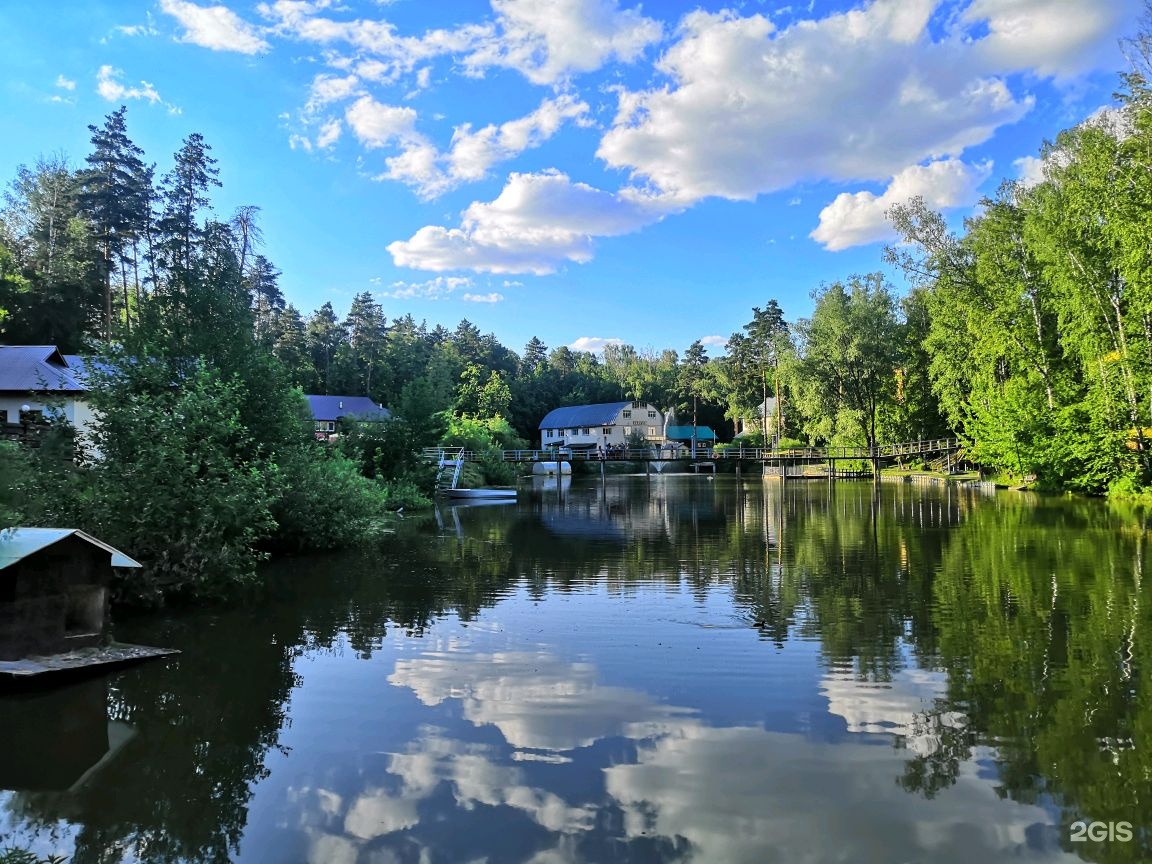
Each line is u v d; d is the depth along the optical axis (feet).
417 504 100.68
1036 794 16.22
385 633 31.04
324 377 241.14
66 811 16.10
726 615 33.73
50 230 142.61
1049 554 48.52
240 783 17.24
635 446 214.48
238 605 36.76
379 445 107.55
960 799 16.02
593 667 25.93
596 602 36.96
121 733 20.30
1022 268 103.45
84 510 33.91
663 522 78.02
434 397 112.47
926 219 118.73
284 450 55.83
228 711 21.88
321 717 21.33
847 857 13.83
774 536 63.57
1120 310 84.94
